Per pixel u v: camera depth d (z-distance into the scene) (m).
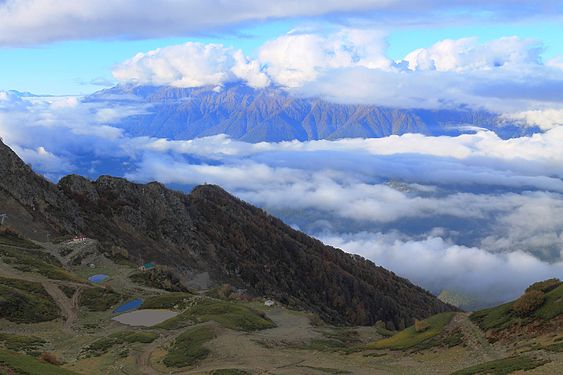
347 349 71.62
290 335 83.25
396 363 61.03
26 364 45.34
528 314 58.75
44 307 89.81
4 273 102.50
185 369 61.19
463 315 70.88
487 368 47.88
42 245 139.50
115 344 72.38
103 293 103.19
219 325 81.12
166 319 91.12
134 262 149.50
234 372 56.66
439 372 53.78
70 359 66.81
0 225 138.50
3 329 78.50
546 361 45.66
